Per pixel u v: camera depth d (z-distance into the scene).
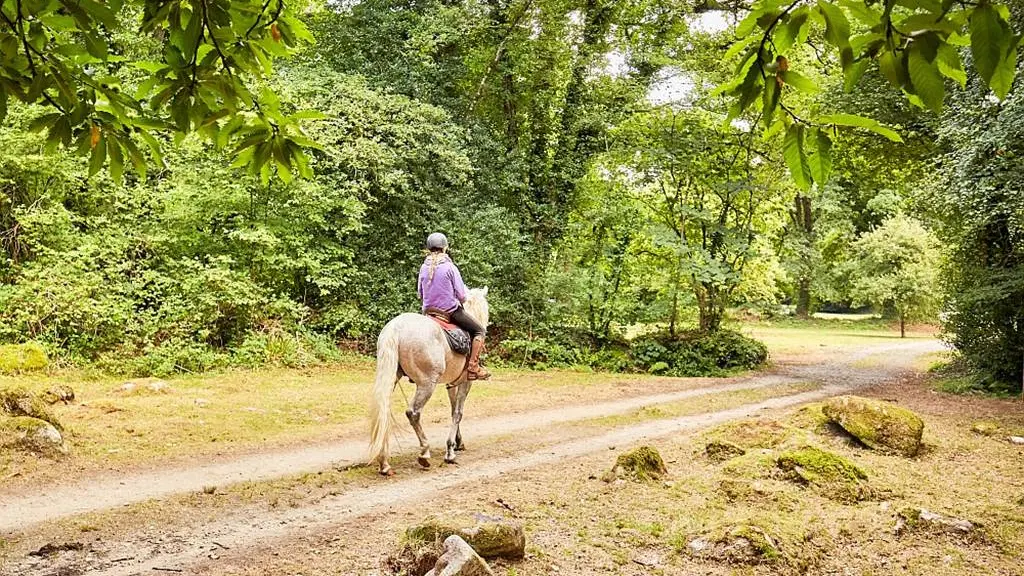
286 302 17.50
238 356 15.88
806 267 35.09
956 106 13.95
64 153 14.93
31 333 14.01
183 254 17.38
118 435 8.94
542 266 22.45
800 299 45.41
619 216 21.48
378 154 18.20
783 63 2.09
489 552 4.76
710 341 20.84
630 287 22.08
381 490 7.04
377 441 7.61
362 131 18.52
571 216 23.28
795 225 30.97
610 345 21.88
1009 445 8.93
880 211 40.91
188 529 5.70
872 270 38.31
